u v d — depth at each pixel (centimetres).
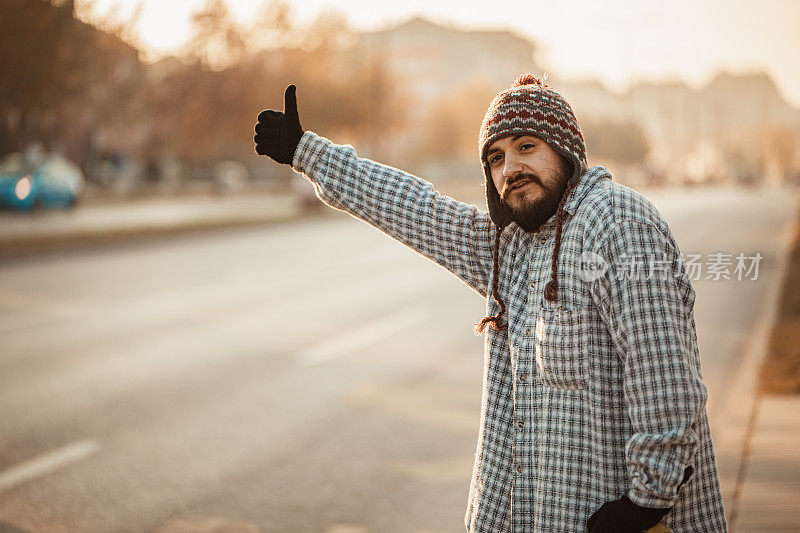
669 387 177
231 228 2583
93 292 1273
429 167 9581
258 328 1005
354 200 232
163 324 1021
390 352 877
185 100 3781
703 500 191
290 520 452
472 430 610
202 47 3822
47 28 1652
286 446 573
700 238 1895
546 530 192
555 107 196
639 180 8338
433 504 474
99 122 2906
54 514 457
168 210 3241
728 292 1227
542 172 196
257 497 484
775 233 2056
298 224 2864
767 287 1259
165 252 1888
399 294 1306
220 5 3784
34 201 2608
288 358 845
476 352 879
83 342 908
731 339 896
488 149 202
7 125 2366
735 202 4597
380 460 546
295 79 4519
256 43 4059
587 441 189
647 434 177
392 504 474
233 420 632
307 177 238
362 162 234
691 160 15588
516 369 201
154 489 494
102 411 652
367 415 647
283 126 236
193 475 518
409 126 6041
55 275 1466
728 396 660
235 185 5856
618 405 188
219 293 1291
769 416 569
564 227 196
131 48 2055
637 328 179
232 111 3875
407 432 605
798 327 862
